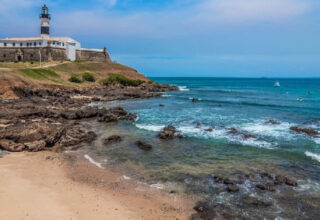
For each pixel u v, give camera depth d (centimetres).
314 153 2225
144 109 4616
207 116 3978
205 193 1511
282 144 2489
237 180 1677
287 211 1324
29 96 5103
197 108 4816
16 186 1505
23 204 1306
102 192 1503
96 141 2558
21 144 2200
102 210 1298
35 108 3619
